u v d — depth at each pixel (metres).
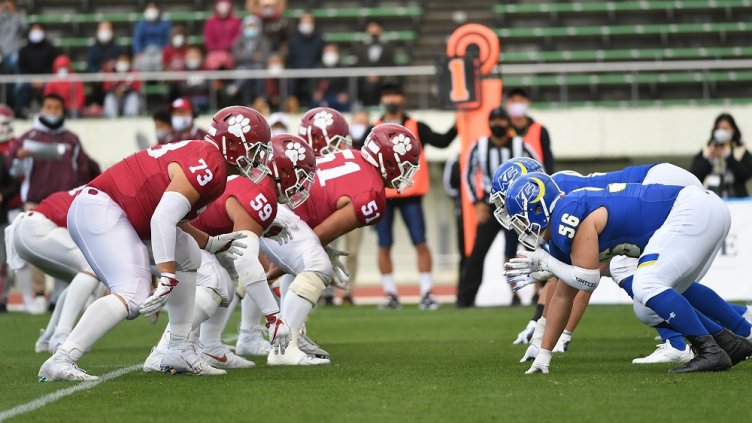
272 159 20.08
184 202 17.78
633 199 18.50
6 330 32.78
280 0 58.59
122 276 18.12
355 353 24.48
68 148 37.78
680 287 18.86
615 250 18.69
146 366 20.16
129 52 58.62
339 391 16.88
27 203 37.84
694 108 54.22
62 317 24.09
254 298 19.84
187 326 19.50
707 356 18.70
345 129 23.89
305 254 21.45
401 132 21.91
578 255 18.23
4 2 58.91
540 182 18.45
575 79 59.81
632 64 52.94
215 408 15.11
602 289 38.78
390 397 16.12
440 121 54.28
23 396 16.55
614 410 14.66
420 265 41.41
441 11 66.50
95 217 18.19
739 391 16.30
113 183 18.34
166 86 55.41
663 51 63.00
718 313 19.97
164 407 15.22
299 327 21.73
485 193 38.22
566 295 18.80
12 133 41.81
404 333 30.50
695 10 64.81
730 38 63.34
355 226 21.84
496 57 38.62
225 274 20.91
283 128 39.50
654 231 18.55
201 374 19.42
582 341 27.12
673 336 21.20
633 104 55.38
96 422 14.00
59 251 24.41
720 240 18.73
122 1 68.06
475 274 39.94
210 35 56.25
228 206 19.97
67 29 66.62
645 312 20.47
